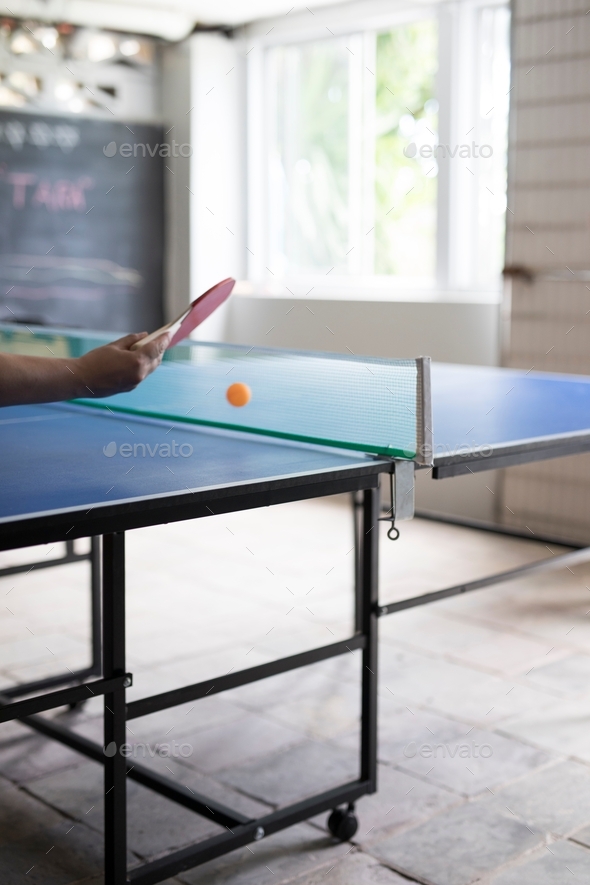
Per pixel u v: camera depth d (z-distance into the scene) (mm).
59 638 3170
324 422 2115
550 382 3305
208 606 3518
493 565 4098
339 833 2043
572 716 2629
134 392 2598
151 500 1533
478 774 2316
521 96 4340
